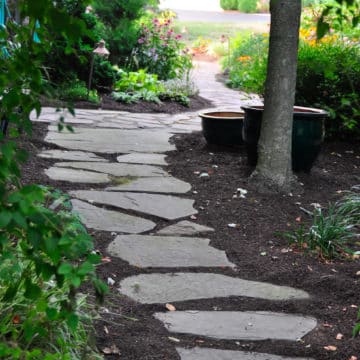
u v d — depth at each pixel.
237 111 7.18
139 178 5.62
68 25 1.63
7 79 1.88
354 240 4.35
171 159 6.43
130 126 8.16
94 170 5.78
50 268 1.83
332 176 6.00
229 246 4.20
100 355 2.70
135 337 2.96
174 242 4.20
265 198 5.16
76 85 10.03
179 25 25.16
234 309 3.32
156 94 10.98
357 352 2.94
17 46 2.37
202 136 7.50
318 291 3.60
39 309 2.13
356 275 3.80
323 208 5.05
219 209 4.89
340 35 7.95
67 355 2.27
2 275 2.26
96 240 4.10
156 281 3.59
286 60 5.13
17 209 1.64
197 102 11.52
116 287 3.47
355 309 3.38
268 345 2.97
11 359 2.23
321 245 4.16
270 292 3.54
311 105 7.30
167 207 4.86
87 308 3.08
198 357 2.82
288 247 4.23
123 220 4.52
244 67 14.29
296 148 5.70
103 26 12.41
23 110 1.99
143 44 13.02
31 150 6.18
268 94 5.25
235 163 6.21
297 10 5.06
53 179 5.34
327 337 3.07
